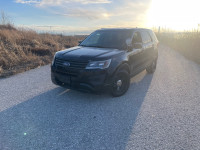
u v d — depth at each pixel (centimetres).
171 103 379
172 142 246
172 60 905
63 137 259
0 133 267
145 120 307
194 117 318
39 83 509
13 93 430
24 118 313
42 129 279
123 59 400
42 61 794
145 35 564
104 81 357
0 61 686
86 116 322
